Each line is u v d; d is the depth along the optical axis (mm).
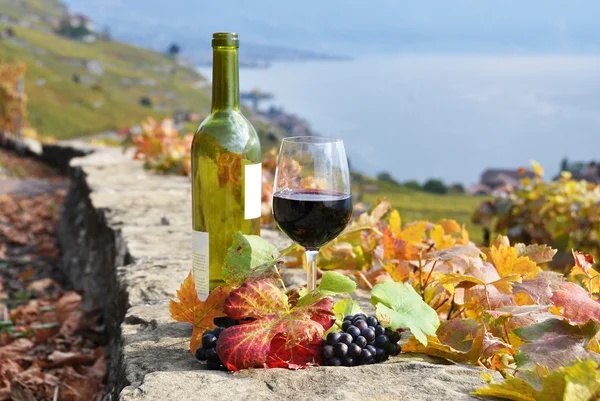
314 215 1475
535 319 1433
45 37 150625
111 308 2723
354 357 1357
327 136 1574
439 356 1437
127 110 114375
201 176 1707
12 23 172125
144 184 4812
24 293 4844
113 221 3383
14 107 18984
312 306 1327
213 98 1734
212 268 1722
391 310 1335
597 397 1010
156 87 147375
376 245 2307
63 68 131750
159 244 2820
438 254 1688
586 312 1253
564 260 4062
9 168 13898
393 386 1227
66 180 12430
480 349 1382
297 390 1220
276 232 3170
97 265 3816
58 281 5336
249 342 1276
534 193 4594
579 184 4660
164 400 1180
